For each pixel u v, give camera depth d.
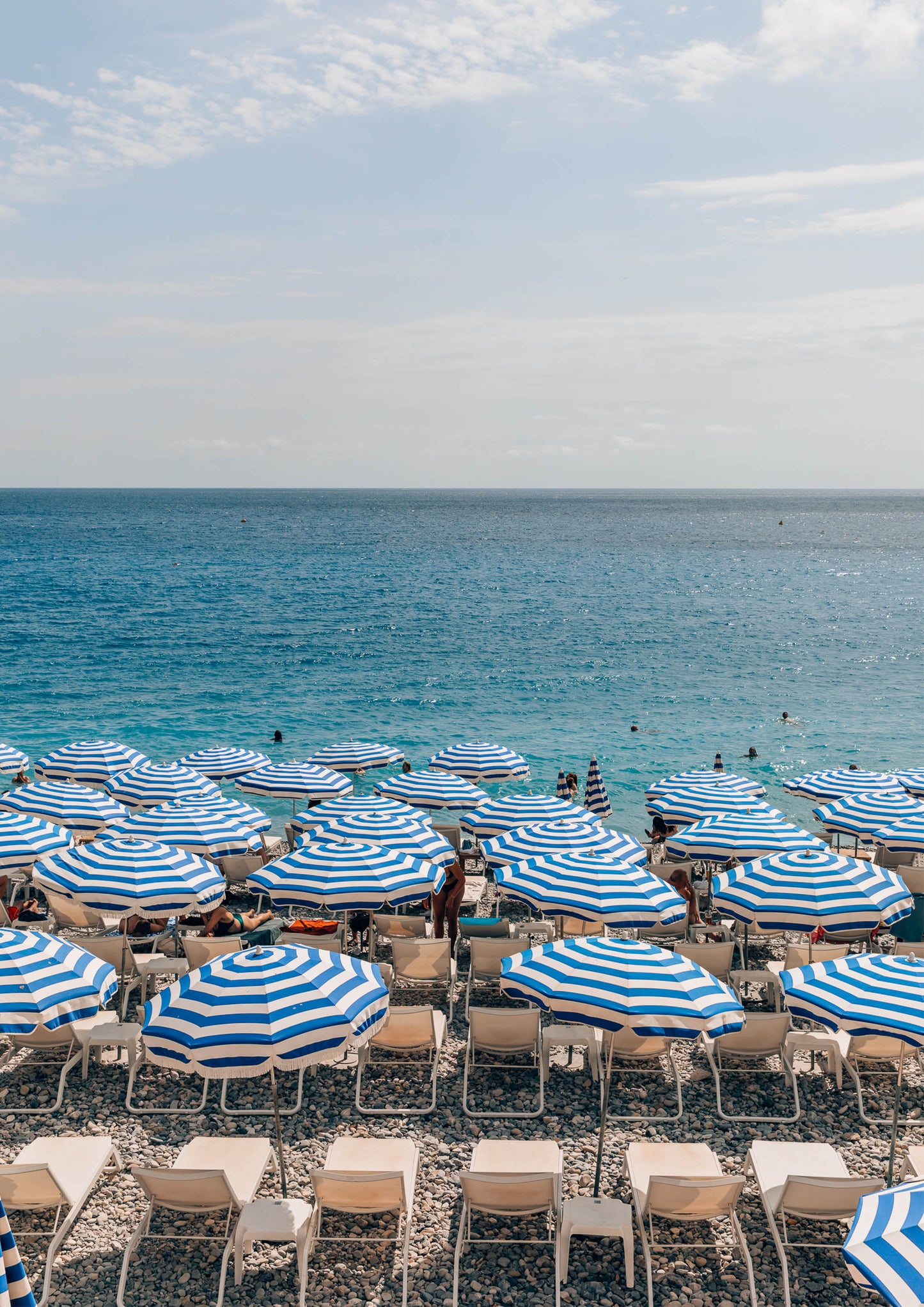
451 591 69.25
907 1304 4.32
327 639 46.91
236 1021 5.89
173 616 54.25
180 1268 6.25
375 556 101.19
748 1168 7.09
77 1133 7.80
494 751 17.97
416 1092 8.48
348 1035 5.96
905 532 160.38
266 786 16.11
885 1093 8.63
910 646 45.50
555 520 197.00
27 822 12.00
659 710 31.86
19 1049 9.14
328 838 11.39
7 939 7.21
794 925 8.87
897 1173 7.37
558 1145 7.12
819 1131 8.00
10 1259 3.60
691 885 13.70
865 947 12.48
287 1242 6.57
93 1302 5.96
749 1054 8.55
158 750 25.75
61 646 43.81
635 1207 6.51
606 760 25.47
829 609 60.34
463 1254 6.45
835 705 32.78
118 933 11.83
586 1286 6.19
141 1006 10.09
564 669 39.62
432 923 12.93
